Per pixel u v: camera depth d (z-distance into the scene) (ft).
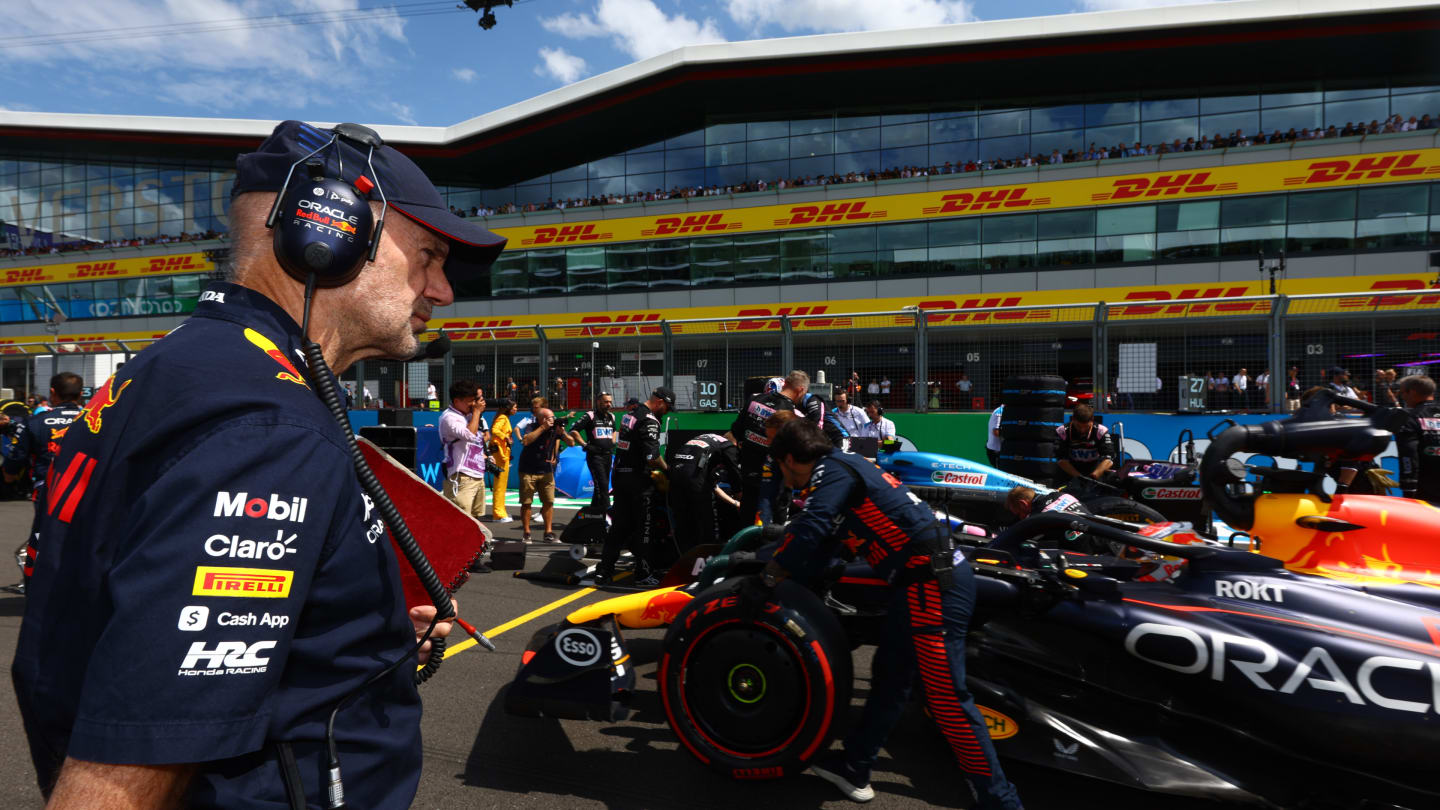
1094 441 22.12
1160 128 78.69
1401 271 68.80
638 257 93.91
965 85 83.20
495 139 96.48
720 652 9.11
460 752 10.23
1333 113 73.87
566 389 39.78
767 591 8.63
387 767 2.86
